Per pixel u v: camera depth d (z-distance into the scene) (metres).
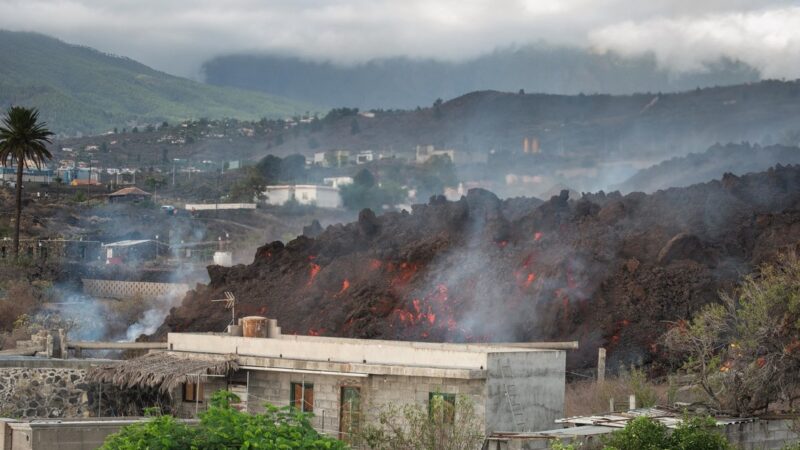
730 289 72.12
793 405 44.34
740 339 44.66
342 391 44.94
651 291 72.88
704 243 80.88
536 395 43.41
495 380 41.97
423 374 42.41
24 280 121.25
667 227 84.44
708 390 43.69
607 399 49.31
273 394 46.84
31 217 180.38
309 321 87.12
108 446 32.28
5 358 52.34
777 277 48.12
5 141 132.62
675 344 49.94
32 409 50.56
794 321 44.19
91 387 50.88
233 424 32.28
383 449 39.78
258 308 93.44
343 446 32.84
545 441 36.41
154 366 48.88
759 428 41.06
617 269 76.44
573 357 68.81
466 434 38.88
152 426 32.03
